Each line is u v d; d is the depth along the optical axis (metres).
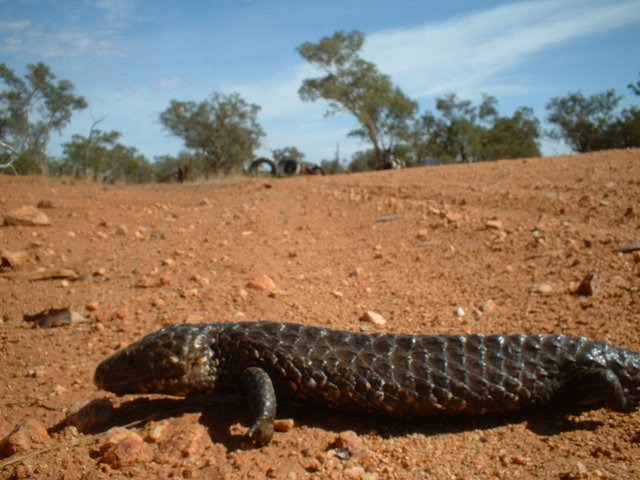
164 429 0.31
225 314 0.49
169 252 0.69
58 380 0.38
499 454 0.28
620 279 0.47
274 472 0.27
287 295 0.54
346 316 0.49
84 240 0.72
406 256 0.67
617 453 0.27
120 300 0.52
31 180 1.26
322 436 0.30
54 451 0.29
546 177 0.98
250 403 0.30
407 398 0.30
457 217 0.77
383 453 0.29
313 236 0.83
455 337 0.32
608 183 0.81
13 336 0.44
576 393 0.31
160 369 0.32
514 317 0.44
